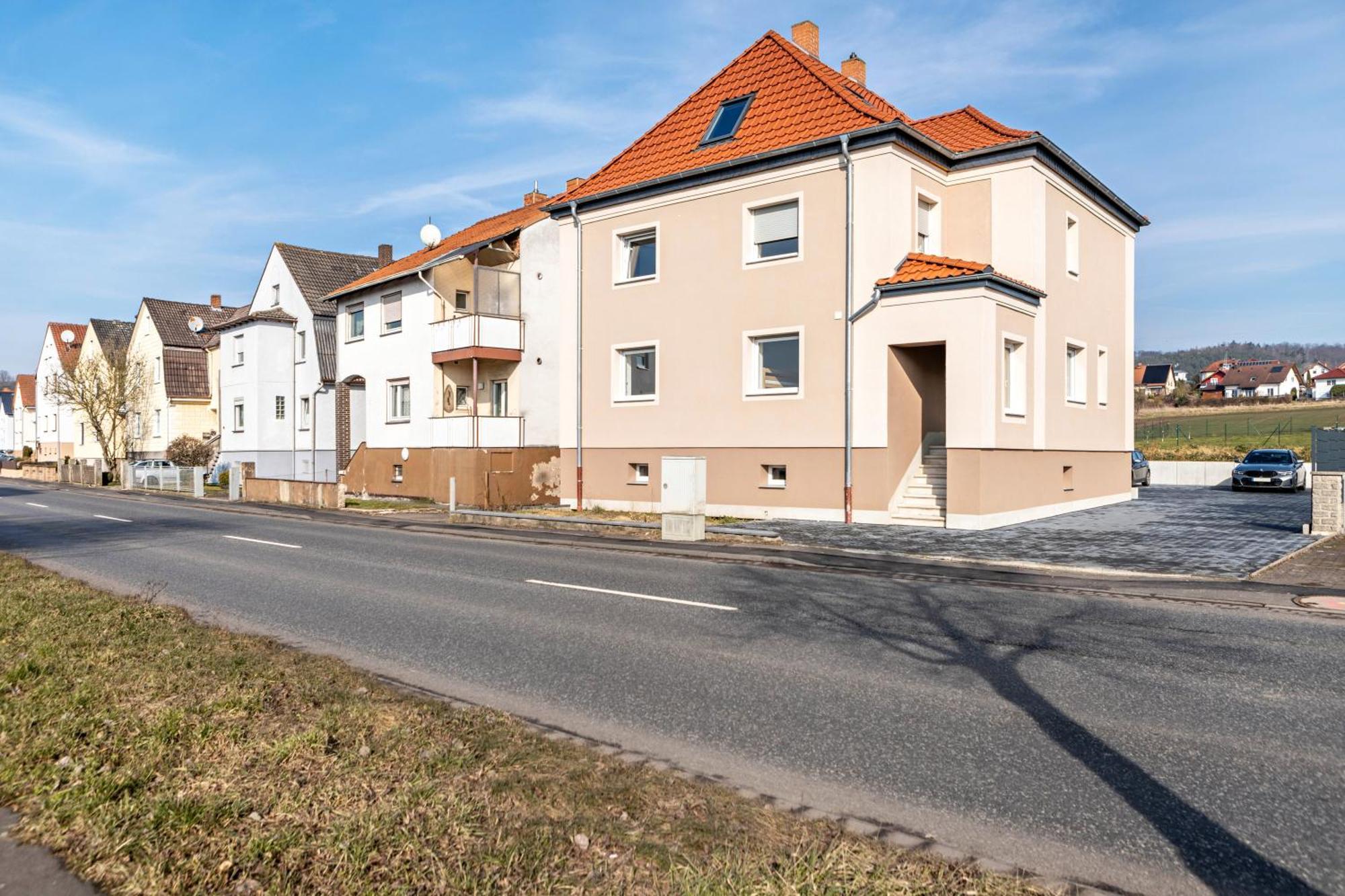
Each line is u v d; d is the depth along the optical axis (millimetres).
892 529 16109
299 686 5871
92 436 58125
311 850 3508
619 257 21484
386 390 29562
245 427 38625
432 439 26469
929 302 16469
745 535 14977
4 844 3619
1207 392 116125
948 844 3754
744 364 19000
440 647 7430
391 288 29453
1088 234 21266
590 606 9148
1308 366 141875
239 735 4824
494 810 3930
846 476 17391
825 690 6051
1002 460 16734
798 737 5117
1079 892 3352
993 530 15836
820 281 17859
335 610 9125
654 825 3830
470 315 24672
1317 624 8039
